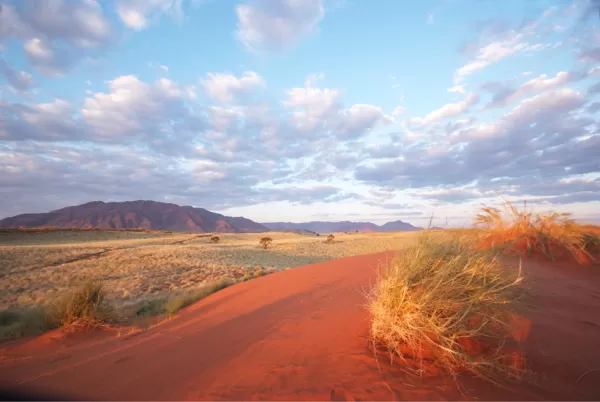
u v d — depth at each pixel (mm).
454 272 3896
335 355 4004
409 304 3770
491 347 3729
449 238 5023
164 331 6449
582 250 8109
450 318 3494
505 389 3080
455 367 3467
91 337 7117
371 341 4246
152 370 4234
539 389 3062
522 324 4320
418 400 2936
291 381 3488
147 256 36500
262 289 9609
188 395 3408
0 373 4551
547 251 8484
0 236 70375
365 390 3145
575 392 2992
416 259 4145
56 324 8477
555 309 4918
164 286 18875
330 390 3201
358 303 6348
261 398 3170
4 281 21156
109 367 4477
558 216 9227
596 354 3633
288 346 4566
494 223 9984
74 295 8539
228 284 14266
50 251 41062
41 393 3727
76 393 3682
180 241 73312
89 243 61500
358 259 12805
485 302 3797
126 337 6383
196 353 4758
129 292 16641
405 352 3859
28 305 14570
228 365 4156
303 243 67125
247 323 6109
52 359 5141
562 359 3547
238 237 100812
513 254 8539
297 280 10109
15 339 7441
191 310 8641
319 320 5602
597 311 4840
